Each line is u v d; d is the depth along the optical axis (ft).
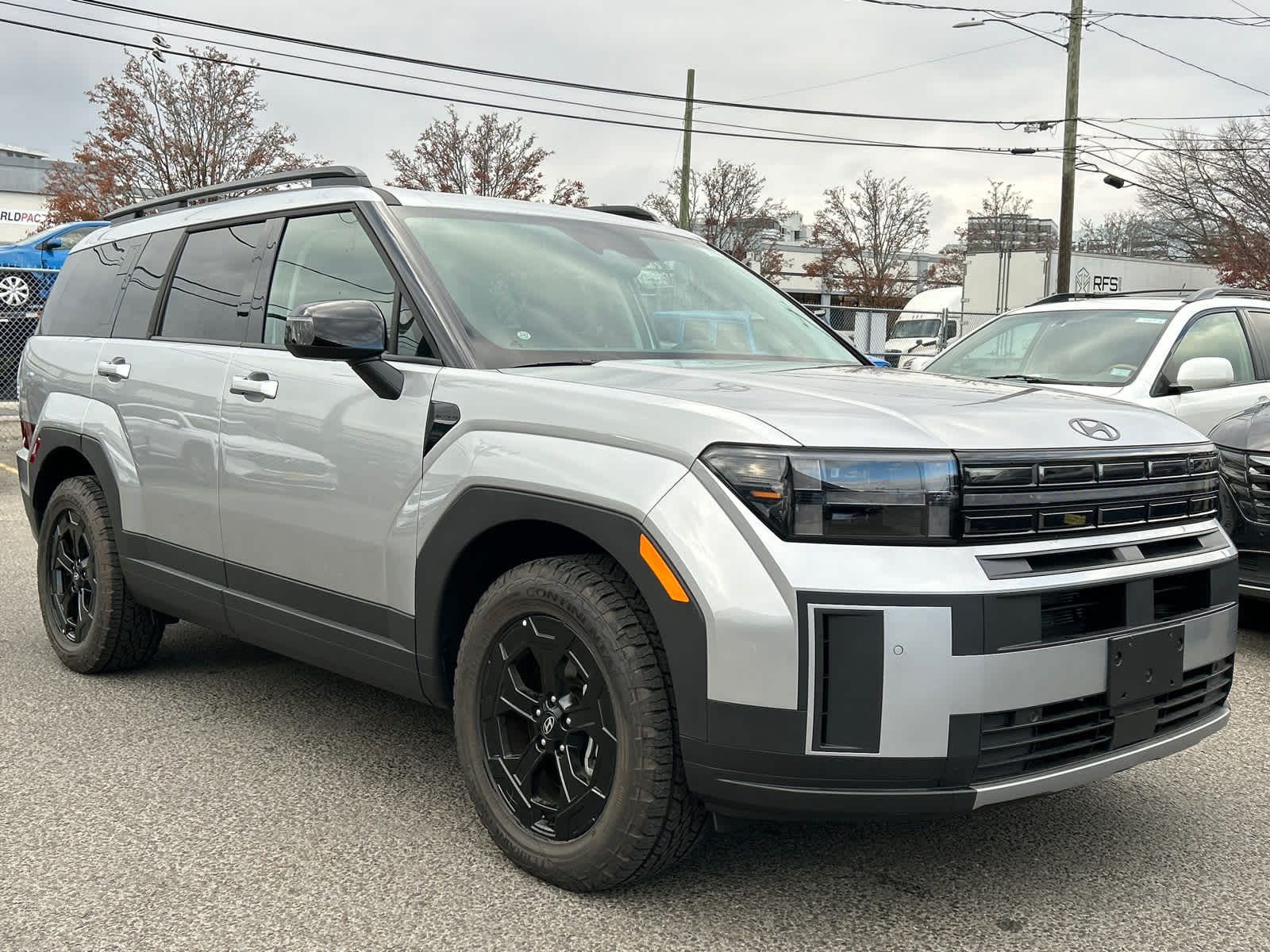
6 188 164.66
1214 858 10.27
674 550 8.24
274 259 12.76
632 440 8.71
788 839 10.55
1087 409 9.54
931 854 10.29
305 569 11.55
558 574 9.14
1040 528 8.36
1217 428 18.76
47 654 16.72
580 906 9.15
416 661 10.41
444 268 11.09
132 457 14.14
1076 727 8.49
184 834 10.51
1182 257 116.47
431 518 9.99
